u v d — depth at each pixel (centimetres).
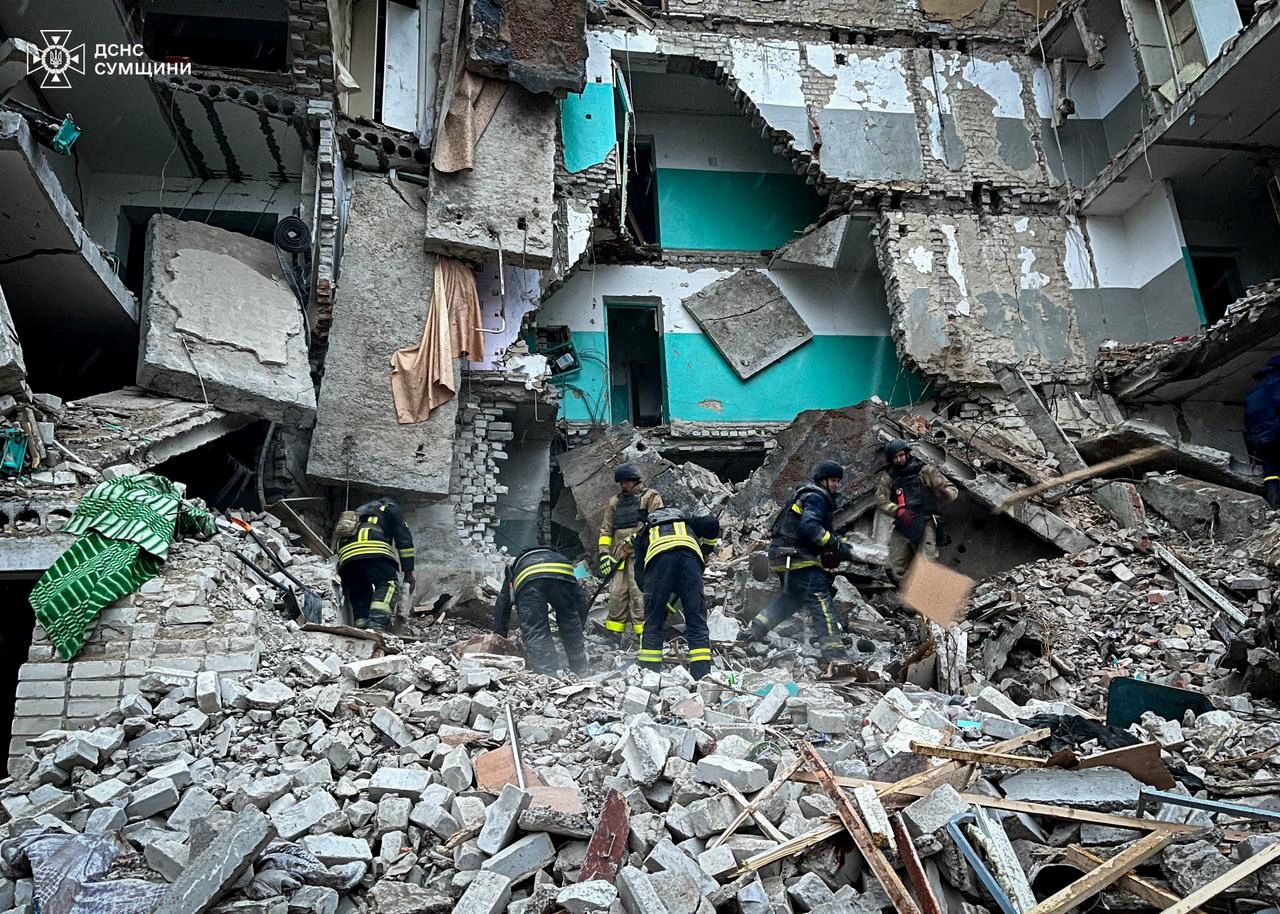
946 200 1534
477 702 479
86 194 1184
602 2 1484
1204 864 340
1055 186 1560
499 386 1181
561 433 1432
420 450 1058
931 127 1554
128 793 400
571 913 321
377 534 779
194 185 1220
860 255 1594
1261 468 1259
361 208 1127
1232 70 1263
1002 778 403
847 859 358
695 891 325
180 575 571
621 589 766
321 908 331
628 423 1402
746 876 345
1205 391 1416
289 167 1212
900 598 946
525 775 413
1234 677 676
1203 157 1441
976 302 1483
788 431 1233
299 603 690
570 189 1327
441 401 1082
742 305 1575
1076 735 473
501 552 1109
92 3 998
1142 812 380
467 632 910
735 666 772
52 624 520
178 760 425
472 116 1159
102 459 720
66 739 456
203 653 524
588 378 1507
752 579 923
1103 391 1455
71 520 595
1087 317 1498
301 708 479
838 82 1545
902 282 1470
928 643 707
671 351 1547
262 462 980
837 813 367
